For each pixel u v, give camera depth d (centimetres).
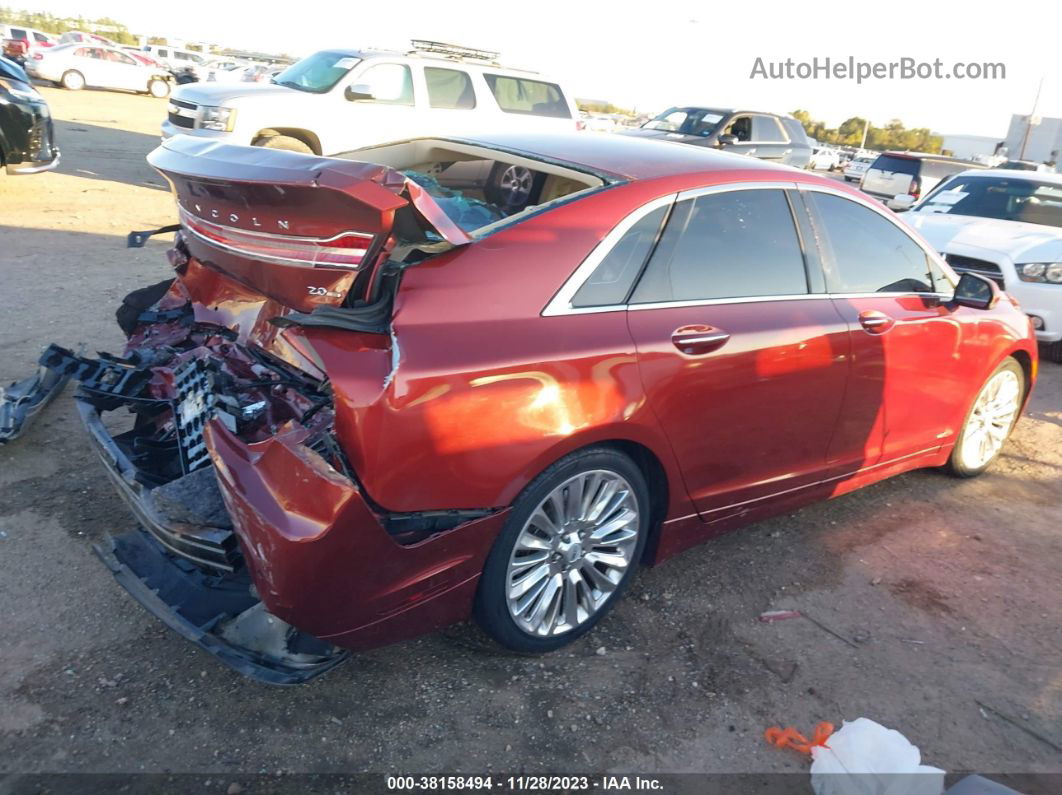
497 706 287
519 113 1251
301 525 238
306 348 259
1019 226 807
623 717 288
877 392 391
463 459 258
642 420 296
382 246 256
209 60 4522
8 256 752
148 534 309
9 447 415
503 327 269
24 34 3384
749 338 326
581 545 305
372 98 1125
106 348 548
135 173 1362
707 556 393
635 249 304
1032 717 306
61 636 297
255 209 264
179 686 280
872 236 395
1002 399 490
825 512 446
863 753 261
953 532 438
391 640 273
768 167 363
